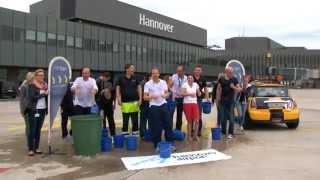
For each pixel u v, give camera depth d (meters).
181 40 104.94
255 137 14.04
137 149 11.52
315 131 15.77
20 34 56.97
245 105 15.39
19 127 17.22
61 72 11.15
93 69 70.94
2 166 9.65
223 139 13.39
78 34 67.44
